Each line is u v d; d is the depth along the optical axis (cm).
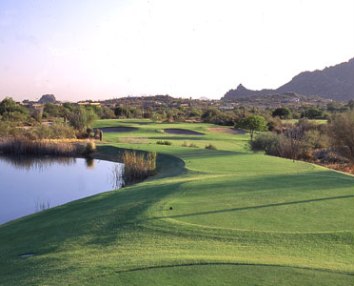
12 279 880
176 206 1377
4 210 2178
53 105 9619
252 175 2053
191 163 2933
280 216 1237
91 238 1115
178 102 18075
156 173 2955
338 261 861
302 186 1712
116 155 4300
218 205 1387
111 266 845
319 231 1074
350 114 3778
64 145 4741
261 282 746
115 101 18300
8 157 4550
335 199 1470
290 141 4053
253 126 5834
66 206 1677
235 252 921
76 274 821
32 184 2970
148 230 1123
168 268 819
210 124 8131
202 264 836
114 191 1856
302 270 801
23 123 7262
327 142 4312
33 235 1297
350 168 3338
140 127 7412
